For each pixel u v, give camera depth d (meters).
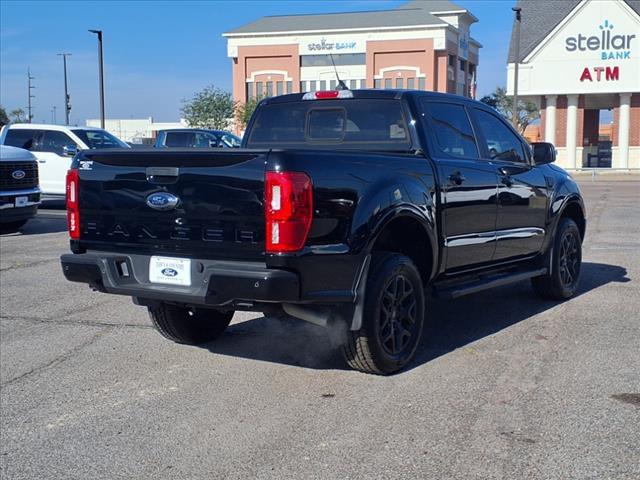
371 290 5.46
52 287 9.53
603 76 40.81
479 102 7.38
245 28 59.47
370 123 6.57
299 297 4.99
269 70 58.84
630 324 7.21
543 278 8.11
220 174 5.07
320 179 5.04
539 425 4.78
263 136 7.18
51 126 19.67
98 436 4.84
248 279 4.91
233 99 59.97
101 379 5.94
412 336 5.95
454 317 7.68
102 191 5.65
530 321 7.43
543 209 7.82
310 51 57.81
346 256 5.21
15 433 4.92
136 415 5.17
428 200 5.96
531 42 42.66
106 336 7.19
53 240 13.92
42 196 20.23
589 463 4.23
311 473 4.21
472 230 6.64
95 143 19.73
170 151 5.26
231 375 5.96
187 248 5.30
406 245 6.23
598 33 40.59
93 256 5.70
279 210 4.87
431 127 6.48
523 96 42.81
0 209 14.02
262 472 4.25
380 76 57.03
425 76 56.22
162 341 7.00
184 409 5.25
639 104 41.41
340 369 6.04
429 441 4.58
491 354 6.32
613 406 5.08
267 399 5.39
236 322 7.65
